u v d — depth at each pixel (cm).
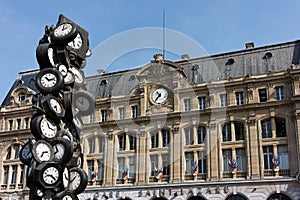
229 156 3638
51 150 1165
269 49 4053
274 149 3503
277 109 3581
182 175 3697
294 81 3559
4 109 4688
